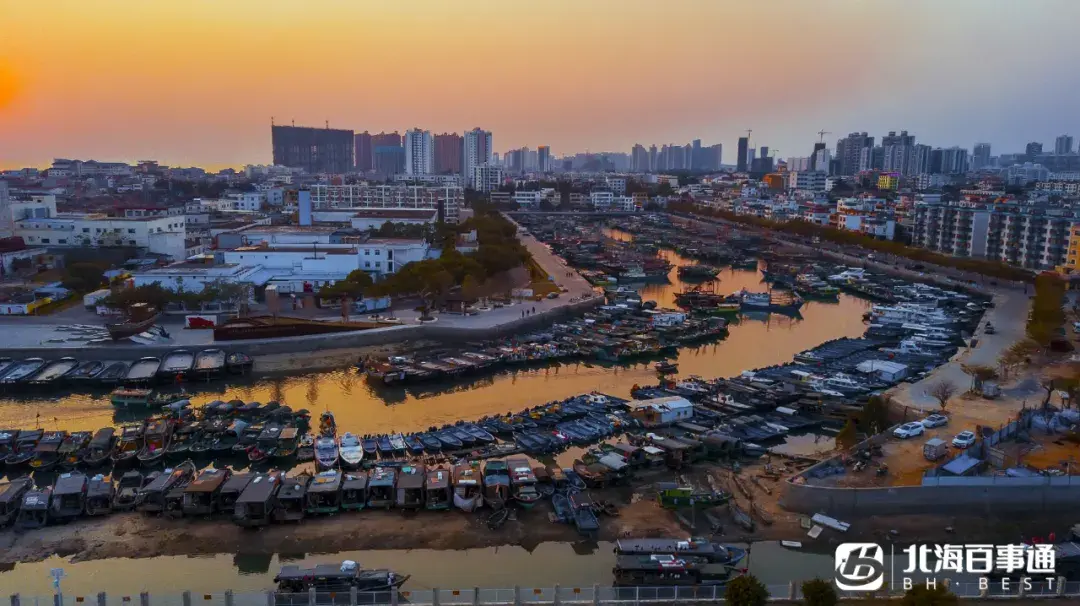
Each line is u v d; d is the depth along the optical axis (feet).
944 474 299.17
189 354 495.82
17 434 352.28
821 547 263.70
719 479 318.86
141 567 249.14
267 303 586.45
